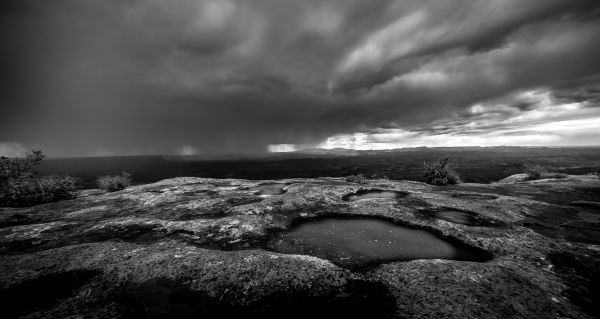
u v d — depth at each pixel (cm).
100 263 780
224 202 1669
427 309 564
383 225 1245
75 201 1764
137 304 599
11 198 1811
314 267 752
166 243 988
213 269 732
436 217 1318
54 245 1002
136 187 2359
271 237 1091
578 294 631
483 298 599
